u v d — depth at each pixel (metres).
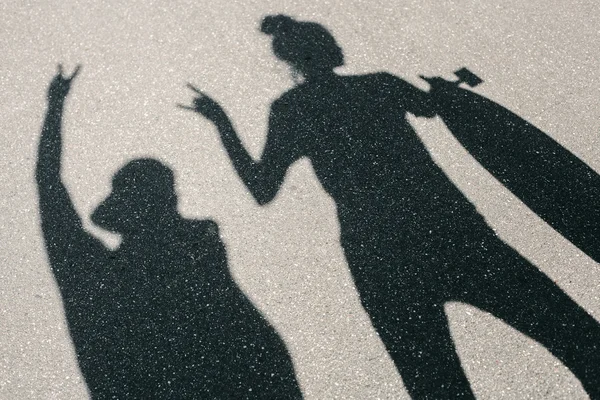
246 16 3.88
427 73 3.53
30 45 3.77
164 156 3.23
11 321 2.68
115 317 2.69
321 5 3.94
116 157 3.23
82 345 2.61
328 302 2.68
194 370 2.53
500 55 3.60
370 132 3.28
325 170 3.13
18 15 3.94
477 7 3.87
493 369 2.45
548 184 3.02
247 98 3.47
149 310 2.70
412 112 3.35
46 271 2.83
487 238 2.85
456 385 2.42
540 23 3.75
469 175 3.08
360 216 2.96
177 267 2.83
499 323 2.58
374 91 3.46
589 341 2.50
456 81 3.48
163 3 3.98
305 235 2.90
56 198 3.08
